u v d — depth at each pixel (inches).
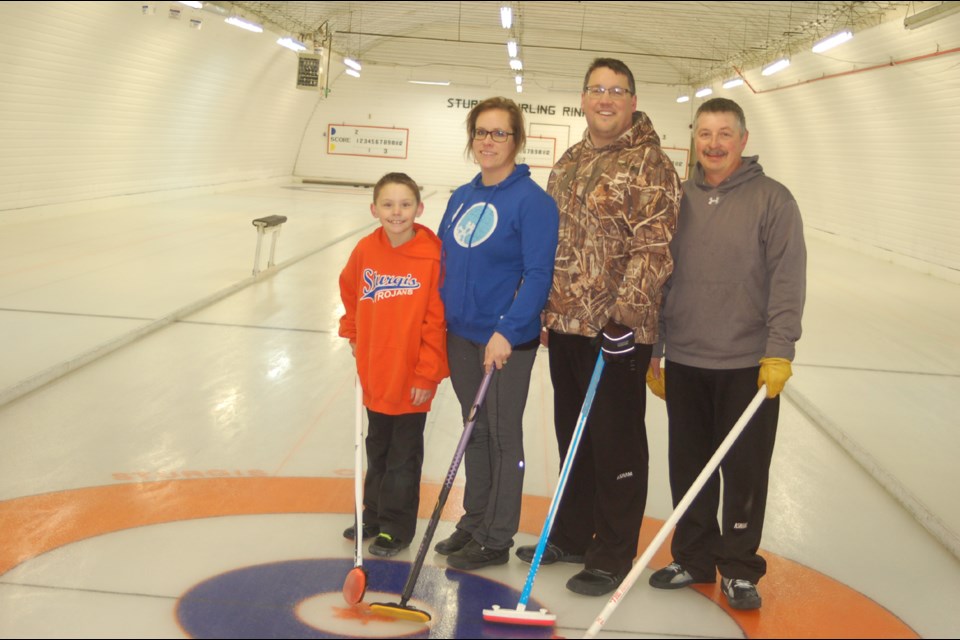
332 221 666.2
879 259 657.6
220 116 852.6
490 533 134.8
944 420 238.5
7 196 518.9
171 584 123.6
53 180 571.2
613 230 125.6
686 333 128.3
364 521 144.7
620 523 127.6
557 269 129.8
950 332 375.6
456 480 175.8
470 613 119.6
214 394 226.5
